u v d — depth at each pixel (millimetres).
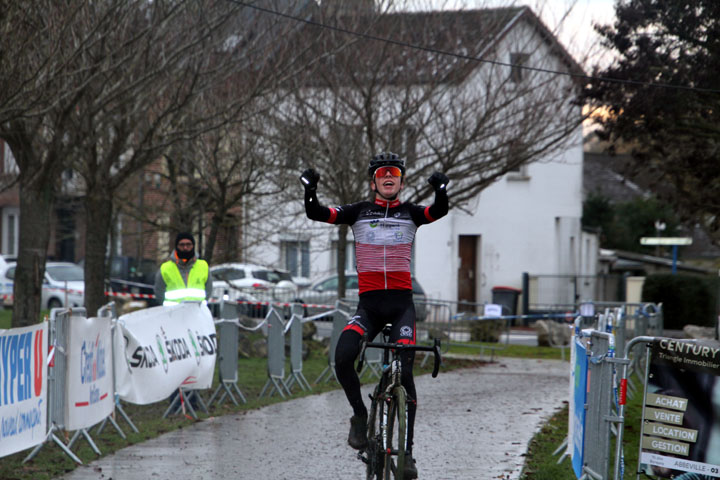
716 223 28531
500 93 28422
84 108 20812
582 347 12133
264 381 22719
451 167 27484
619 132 26031
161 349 16016
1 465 12445
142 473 12477
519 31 29062
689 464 10438
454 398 20672
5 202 68812
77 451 13672
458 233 55156
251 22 22781
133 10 19172
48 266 50812
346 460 13461
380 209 10609
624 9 23703
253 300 35750
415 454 13961
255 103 24078
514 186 56938
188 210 31297
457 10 27922
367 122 26391
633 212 75312
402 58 27500
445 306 31250
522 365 29609
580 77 26219
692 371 10453
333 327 23375
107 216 24672
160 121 21516
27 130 20188
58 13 17641
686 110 23781
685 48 23203
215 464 13102
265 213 31109
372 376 24578
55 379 13180
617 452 10805
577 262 60156
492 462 13391
